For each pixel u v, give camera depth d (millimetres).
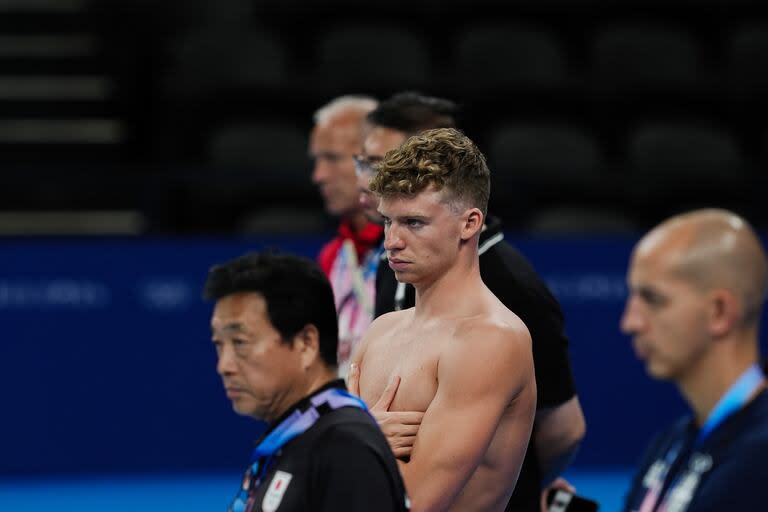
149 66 32969
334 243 14688
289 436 7551
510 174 27219
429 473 8500
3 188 30078
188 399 24453
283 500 7363
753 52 34062
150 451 24406
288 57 34531
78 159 32219
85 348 24281
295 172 27000
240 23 36156
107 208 30359
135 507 22750
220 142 31172
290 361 7738
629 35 34344
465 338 8750
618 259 24719
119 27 34969
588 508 11312
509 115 32688
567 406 11156
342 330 14164
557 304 11156
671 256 8414
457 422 8562
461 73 33625
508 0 35625
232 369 7766
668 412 24828
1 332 24172
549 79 32938
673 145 31500
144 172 27047
